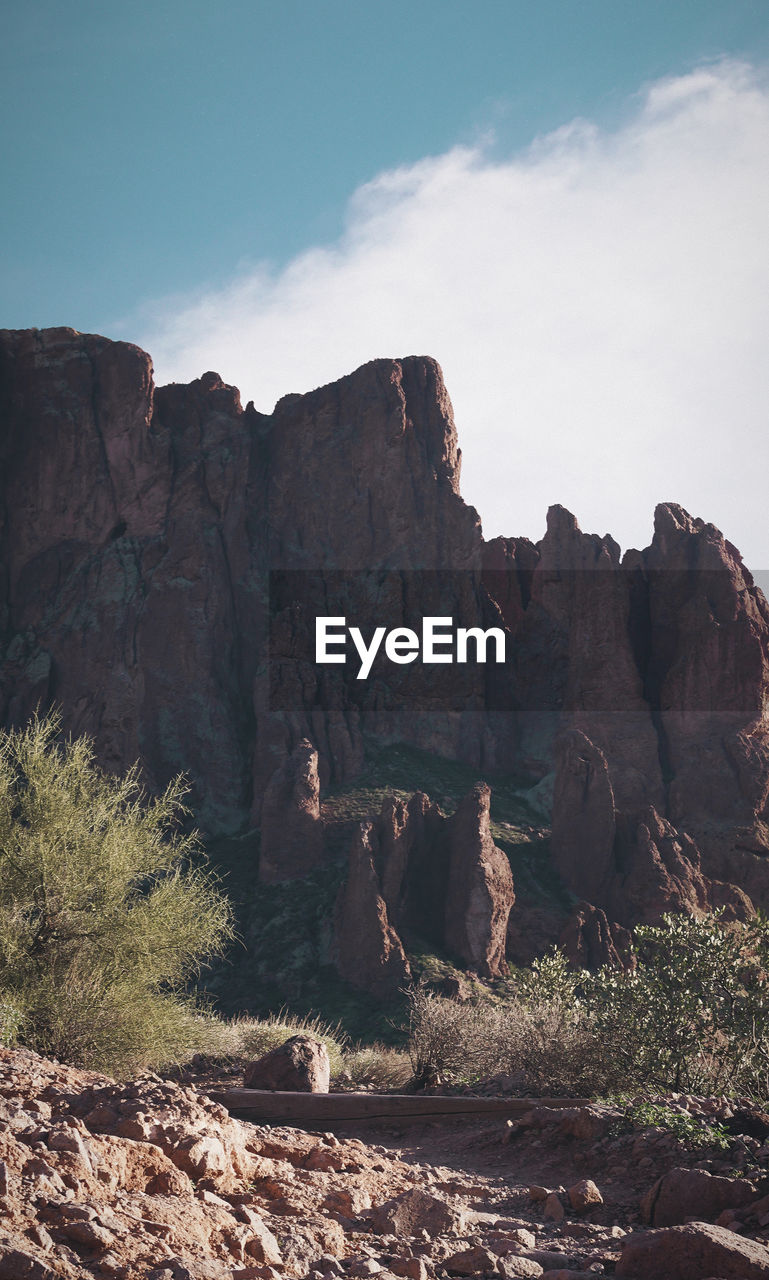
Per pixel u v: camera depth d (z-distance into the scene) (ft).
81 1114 17.69
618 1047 36.17
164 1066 43.04
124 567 297.74
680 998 34.88
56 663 289.12
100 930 36.60
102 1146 15.01
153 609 286.87
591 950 198.80
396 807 215.72
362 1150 25.17
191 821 259.39
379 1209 17.74
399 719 285.64
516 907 212.43
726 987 34.86
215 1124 18.57
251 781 272.10
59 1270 10.65
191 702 277.44
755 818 250.16
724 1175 21.71
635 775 259.60
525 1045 39.22
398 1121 33.73
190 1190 15.47
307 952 202.18
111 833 38.81
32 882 37.27
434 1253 15.99
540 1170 25.62
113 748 270.26
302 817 233.14
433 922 208.13
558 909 213.87
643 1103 28.09
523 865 227.40
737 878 237.86
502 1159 27.66
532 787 275.39
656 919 212.02
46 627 296.10
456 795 258.98
